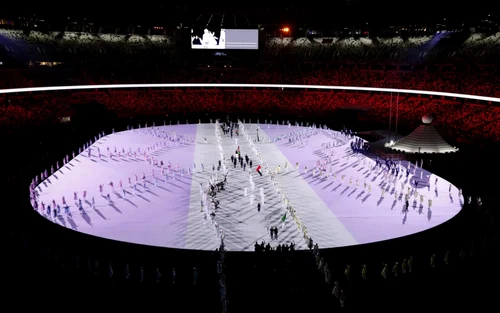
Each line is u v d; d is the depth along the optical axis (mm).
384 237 34281
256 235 35000
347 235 34812
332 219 38469
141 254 30844
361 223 37438
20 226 35500
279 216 39219
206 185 49062
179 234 35156
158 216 39375
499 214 37500
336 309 22938
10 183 47500
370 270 27875
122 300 24062
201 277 27000
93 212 40438
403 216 38969
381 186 48250
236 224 37344
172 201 43625
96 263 27797
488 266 27844
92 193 46281
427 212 39781
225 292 24609
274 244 33250
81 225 37031
